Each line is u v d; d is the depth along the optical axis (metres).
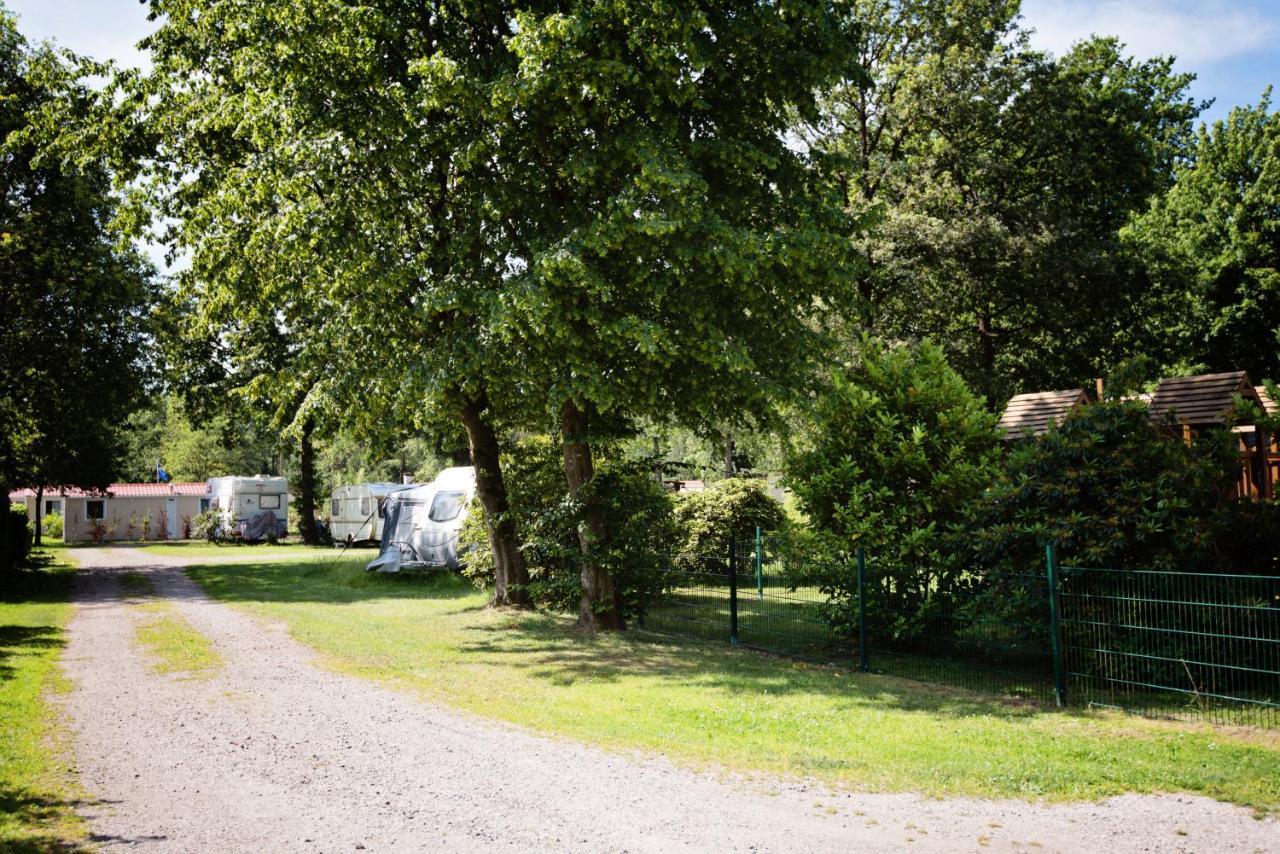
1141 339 33.16
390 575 23.28
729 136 13.22
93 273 23.11
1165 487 9.09
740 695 9.39
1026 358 34.06
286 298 14.57
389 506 24.52
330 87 12.38
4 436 24.27
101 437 31.78
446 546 22.56
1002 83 28.09
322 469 68.00
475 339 12.58
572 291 11.66
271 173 12.50
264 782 6.40
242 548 40.50
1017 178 30.22
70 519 50.50
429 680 10.30
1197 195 36.00
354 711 8.70
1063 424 10.24
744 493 22.30
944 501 11.44
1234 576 7.80
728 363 12.19
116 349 24.88
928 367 12.48
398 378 13.18
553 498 16.36
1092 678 9.12
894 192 29.16
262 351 32.78
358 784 6.35
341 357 14.06
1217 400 17.66
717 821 5.54
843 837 5.25
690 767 6.70
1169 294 32.38
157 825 5.51
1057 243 27.84
